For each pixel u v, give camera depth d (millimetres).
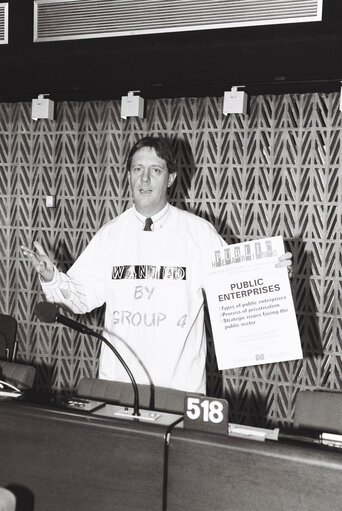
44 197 4426
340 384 3863
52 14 3213
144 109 4141
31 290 4496
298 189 3887
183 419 1717
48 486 1741
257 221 3986
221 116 4027
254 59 3223
